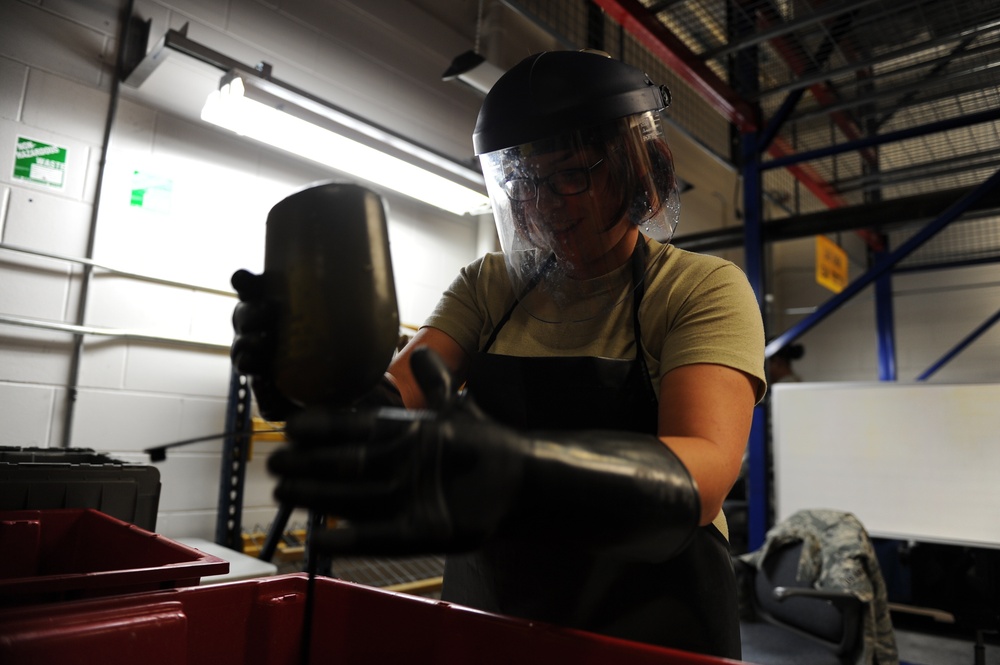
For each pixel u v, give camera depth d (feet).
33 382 5.60
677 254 2.36
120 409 6.10
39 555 3.11
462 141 9.29
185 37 5.20
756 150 9.04
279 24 7.24
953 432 7.03
